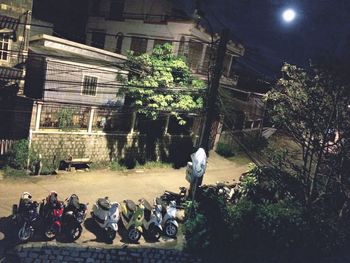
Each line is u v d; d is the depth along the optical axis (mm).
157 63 21109
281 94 17922
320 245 16062
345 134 16562
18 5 19453
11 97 19562
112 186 18656
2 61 19625
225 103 27453
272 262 15383
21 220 12602
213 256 14773
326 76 15945
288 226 15867
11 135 19594
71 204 13094
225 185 18797
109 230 13289
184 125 25422
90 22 31047
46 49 20750
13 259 11789
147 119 22812
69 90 19375
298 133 17969
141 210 13703
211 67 15672
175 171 23062
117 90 21109
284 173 18438
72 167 19500
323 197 17656
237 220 15484
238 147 31016
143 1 28312
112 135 21062
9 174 17406
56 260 12359
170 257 14016
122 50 29250
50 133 18672
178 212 16875
